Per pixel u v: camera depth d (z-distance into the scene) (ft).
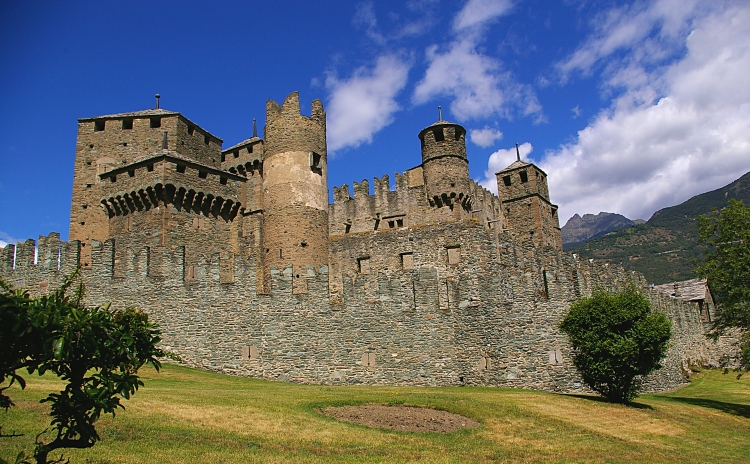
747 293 104.68
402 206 196.34
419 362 105.70
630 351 84.07
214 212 163.53
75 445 32.24
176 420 60.44
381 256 142.82
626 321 87.56
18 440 48.55
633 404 90.94
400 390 94.02
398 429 65.62
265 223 159.84
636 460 61.36
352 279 113.29
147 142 172.86
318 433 60.80
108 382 32.04
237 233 166.30
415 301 108.47
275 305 111.55
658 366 88.48
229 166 178.29
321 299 111.04
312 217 156.87
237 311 112.47
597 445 65.77
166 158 152.87
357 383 106.01
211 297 114.32
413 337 106.93
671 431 78.13
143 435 53.93
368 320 108.88
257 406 70.74
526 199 224.74
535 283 107.45
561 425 73.36
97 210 168.45
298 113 164.04
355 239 149.07
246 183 172.65
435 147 187.42
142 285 118.62
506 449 60.85
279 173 160.04
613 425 76.95
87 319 30.99
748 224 109.19
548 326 104.17
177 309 115.34
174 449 50.55
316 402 76.64
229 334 111.75
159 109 180.04
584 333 89.40
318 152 163.94
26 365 29.73
